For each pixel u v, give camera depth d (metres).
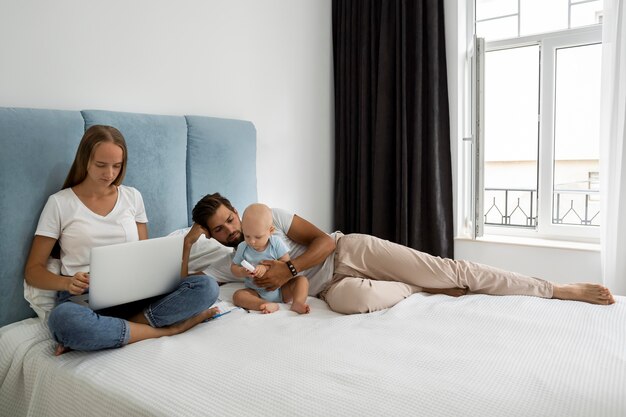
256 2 2.72
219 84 2.53
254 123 2.75
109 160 1.57
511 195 3.14
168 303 1.49
